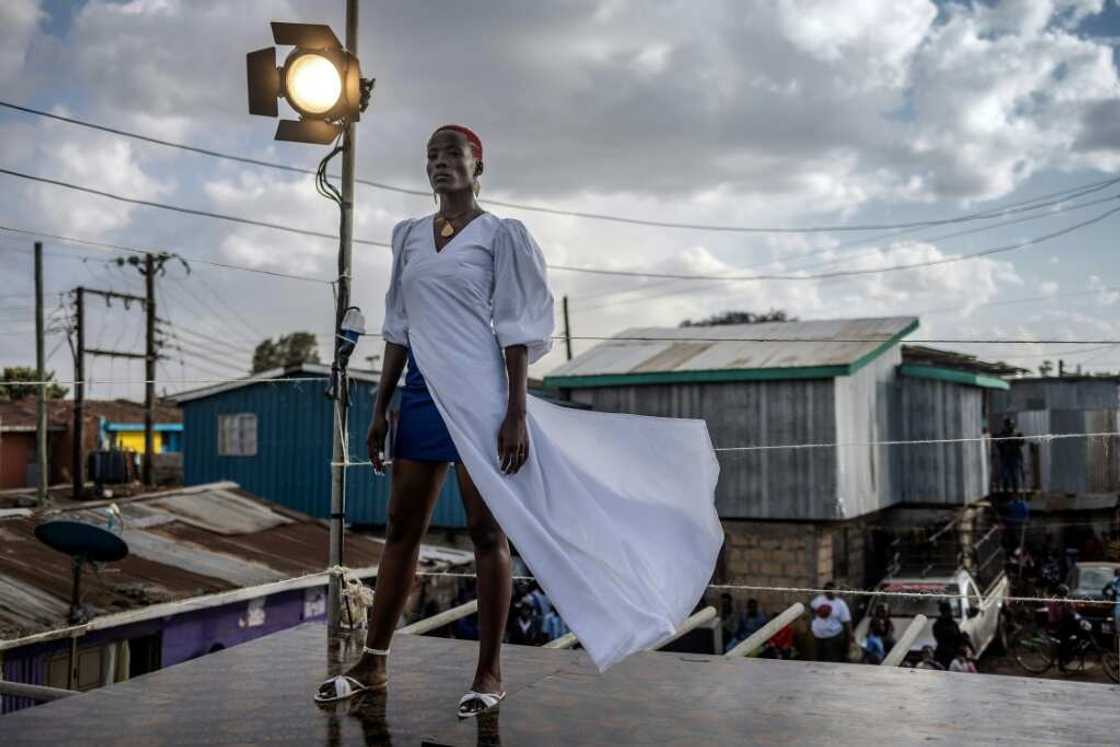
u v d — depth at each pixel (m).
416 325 2.80
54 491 20.97
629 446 2.83
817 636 12.70
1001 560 19.36
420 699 2.81
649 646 2.46
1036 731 2.47
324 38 4.27
